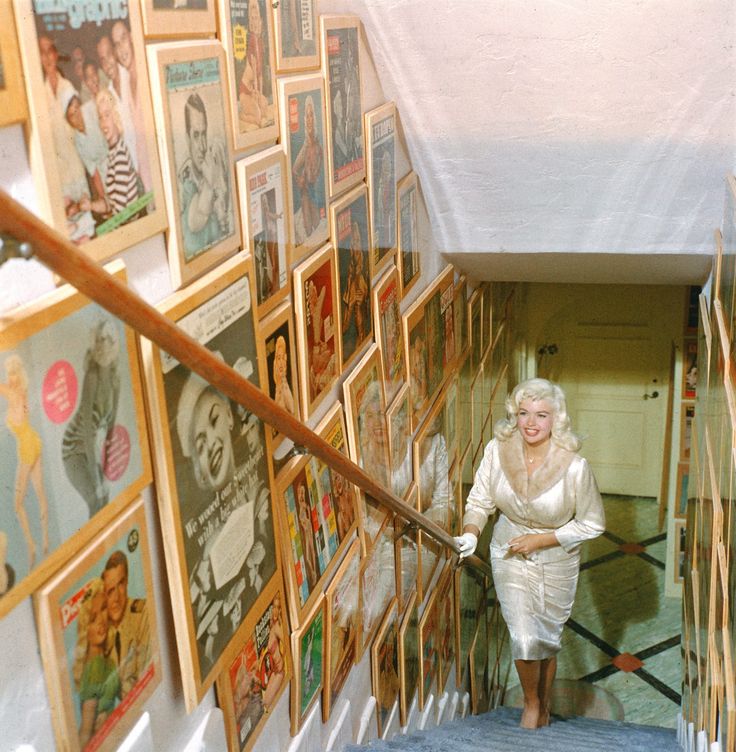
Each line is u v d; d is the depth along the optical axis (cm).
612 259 472
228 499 249
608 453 951
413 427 452
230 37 239
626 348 915
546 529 513
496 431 514
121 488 200
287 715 316
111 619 201
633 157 414
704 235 430
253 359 261
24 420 165
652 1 360
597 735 538
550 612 523
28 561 170
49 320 169
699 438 514
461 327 559
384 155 390
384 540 410
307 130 301
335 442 338
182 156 217
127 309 172
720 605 349
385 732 435
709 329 452
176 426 219
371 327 385
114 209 190
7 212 137
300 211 299
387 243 400
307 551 315
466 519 529
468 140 425
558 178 429
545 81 393
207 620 240
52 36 166
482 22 377
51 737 187
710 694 372
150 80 203
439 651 539
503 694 766
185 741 246
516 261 502
